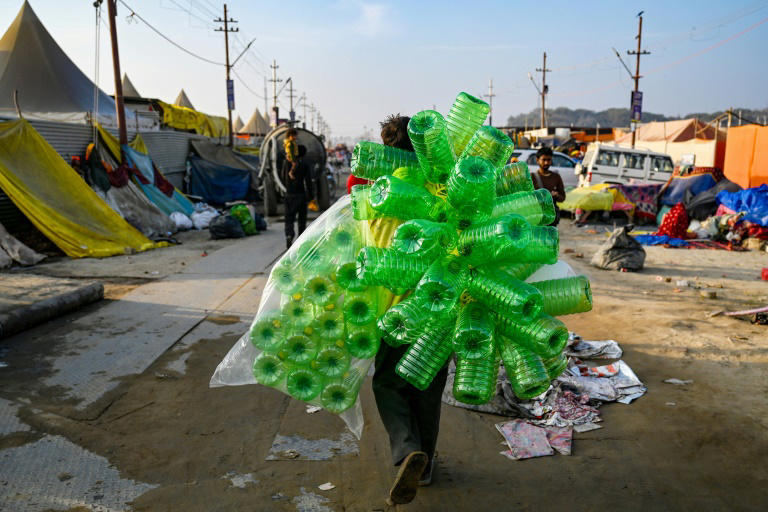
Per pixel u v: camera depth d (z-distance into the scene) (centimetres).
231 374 288
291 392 267
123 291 688
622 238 856
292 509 274
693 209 1216
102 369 440
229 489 289
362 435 348
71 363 450
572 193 1451
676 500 282
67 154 1120
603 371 438
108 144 1209
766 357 472
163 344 497
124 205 1138
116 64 1347
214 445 333
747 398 396
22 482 288
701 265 891
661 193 1391
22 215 955
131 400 389
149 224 1159
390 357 274
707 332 540
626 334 538
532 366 244
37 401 382
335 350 259
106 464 309
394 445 257
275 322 259
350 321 253
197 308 614
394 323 233
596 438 345
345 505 278
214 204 1791
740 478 301
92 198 1016
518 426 355
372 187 245
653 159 1766
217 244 1090
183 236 1209
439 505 278
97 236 970
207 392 404
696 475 304
